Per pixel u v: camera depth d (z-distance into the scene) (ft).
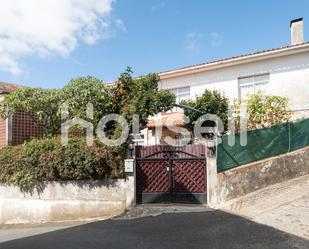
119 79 39.50
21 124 49.85
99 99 39.75
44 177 35.45
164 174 33.65
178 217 29.07
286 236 22.79
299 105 50.98
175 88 62.34
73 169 34.01
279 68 53.01
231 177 33.45
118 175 33.50
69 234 27.50
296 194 32.71
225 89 57.06
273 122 45.88
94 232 27.32
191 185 33.17
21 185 36.63
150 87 38.29
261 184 36.14
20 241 26.78
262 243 21.88
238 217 27.89
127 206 33.01
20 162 37.01
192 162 33.30
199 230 25.29
